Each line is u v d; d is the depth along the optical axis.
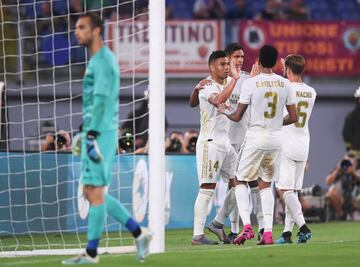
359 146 59.44
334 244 30.91
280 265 23.84
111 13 63.38
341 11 71.75
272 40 65.88
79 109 62.75
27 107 62.03
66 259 25.78
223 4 69.25
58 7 63.53
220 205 43.97
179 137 45.88
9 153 37.62
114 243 33.59
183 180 44.06
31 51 63.19
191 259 25.12
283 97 31.84
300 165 33.75
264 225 32.09
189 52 64.75
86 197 23.53
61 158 38.50
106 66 22.89
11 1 63.28
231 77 33.72
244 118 34.62
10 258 27.84
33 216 37.88
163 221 28.16
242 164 32.06
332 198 50.56
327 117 66.06
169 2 68.75
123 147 38.78
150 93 28.28
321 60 66.62
